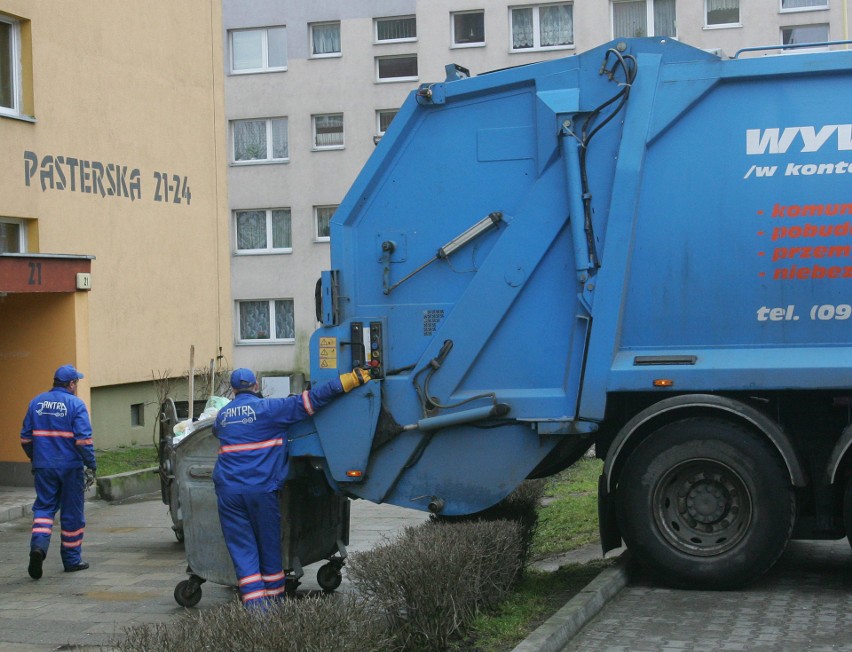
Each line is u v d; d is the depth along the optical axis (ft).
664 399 23.29
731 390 22.58
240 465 23.16
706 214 22.85
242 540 23.20
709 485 22.84
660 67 23.29
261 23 129.70
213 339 68.69
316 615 15.71
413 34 126.31
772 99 22.76
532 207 23.93
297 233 130.21
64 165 54.85
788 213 22.50
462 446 24.14
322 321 25.11
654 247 23.03
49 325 45.14
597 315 23.11
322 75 128.47
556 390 23.50
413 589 18.84
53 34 54.13
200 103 67.82
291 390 131.03
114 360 58.85
